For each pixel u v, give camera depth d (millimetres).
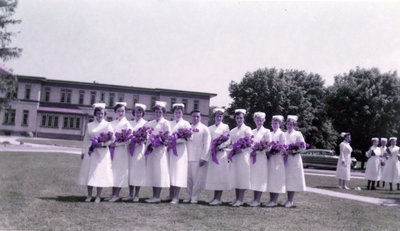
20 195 9023
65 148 35844
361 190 15602
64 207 7730
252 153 9562
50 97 69312
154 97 71438
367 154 16859
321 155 31297
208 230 6305
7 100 38344
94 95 70375
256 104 49062
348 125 42719
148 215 7312
